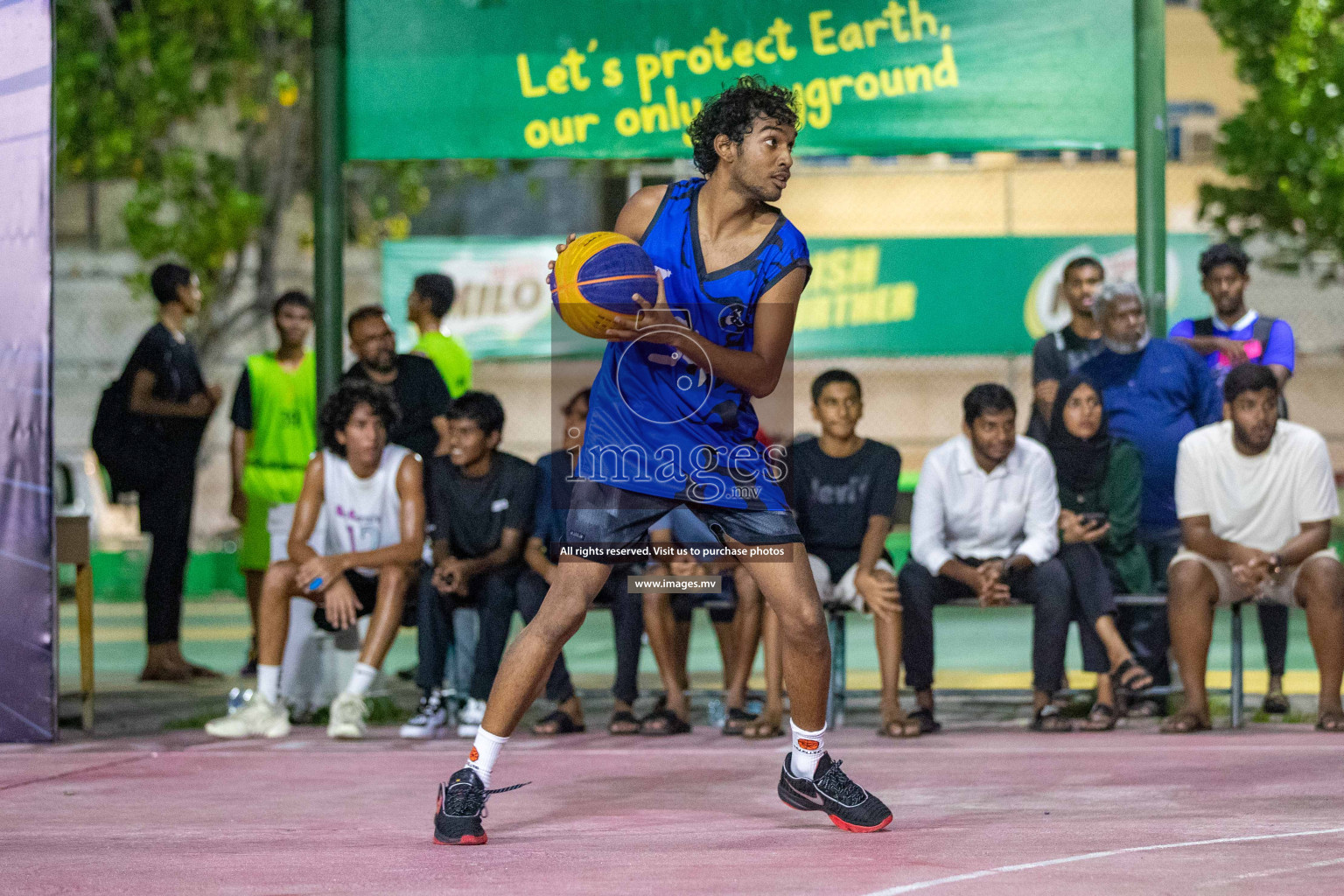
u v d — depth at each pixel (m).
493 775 7.31
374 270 30.33
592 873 4.84
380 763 7.75
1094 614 9.00
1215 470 8.88
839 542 9.48
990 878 4.66
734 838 5.50
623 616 9.19
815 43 10.27
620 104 10.36
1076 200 24.59
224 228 26.02
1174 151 32.28
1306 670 13.01
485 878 4.78
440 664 9.07
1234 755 7.60
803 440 9.62
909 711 9.09
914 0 10.23
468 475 9.13
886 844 5.32
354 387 9.21
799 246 5.46
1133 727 9.20
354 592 9.32
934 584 9.12
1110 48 10.21
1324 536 8.77
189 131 30.25
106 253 31.83
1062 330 10.55
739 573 9.20
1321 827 5.59
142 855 5.25
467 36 10.40
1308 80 23.03
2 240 8.15
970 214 24.75
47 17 8.12
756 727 8.78
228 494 31.52
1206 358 10.77
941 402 25.95
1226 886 4.52
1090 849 5.17
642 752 8.15
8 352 8.15
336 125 10.41
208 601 22.95
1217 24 24.17
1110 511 9.57
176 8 25.22
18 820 6.06
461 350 13.01
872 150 10.30
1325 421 27.53
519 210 29.47
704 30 10.30
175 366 13.02
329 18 10.35
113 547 25.19
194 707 10.84
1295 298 27.64
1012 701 11.05
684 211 5.53
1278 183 23.89
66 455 31.47
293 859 5.15
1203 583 8.82
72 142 25.36
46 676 8.34
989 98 10.26
